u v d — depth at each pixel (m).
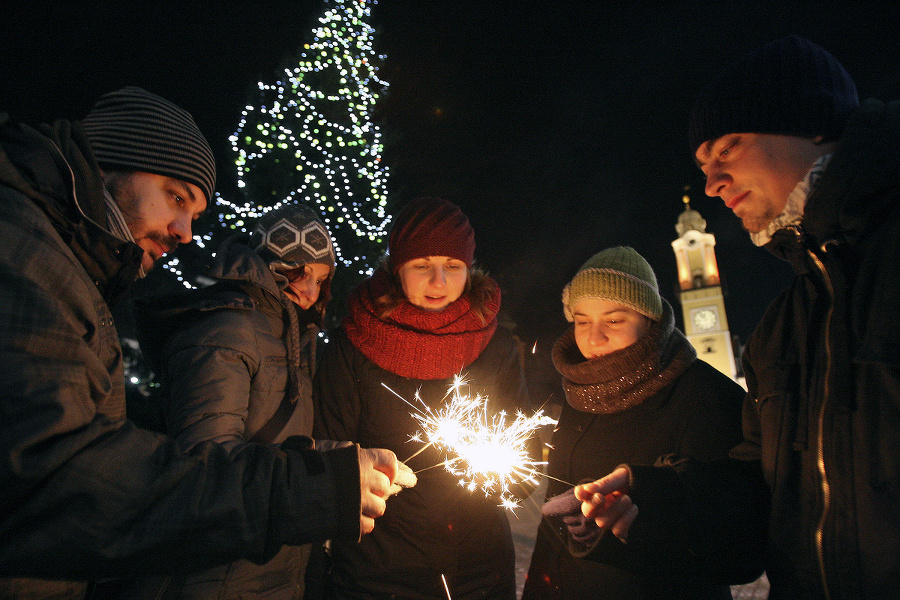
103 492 0.77
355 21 7.57
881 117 0.98
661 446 1.67
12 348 0.73
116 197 1.26
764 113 1.14
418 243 2.02
